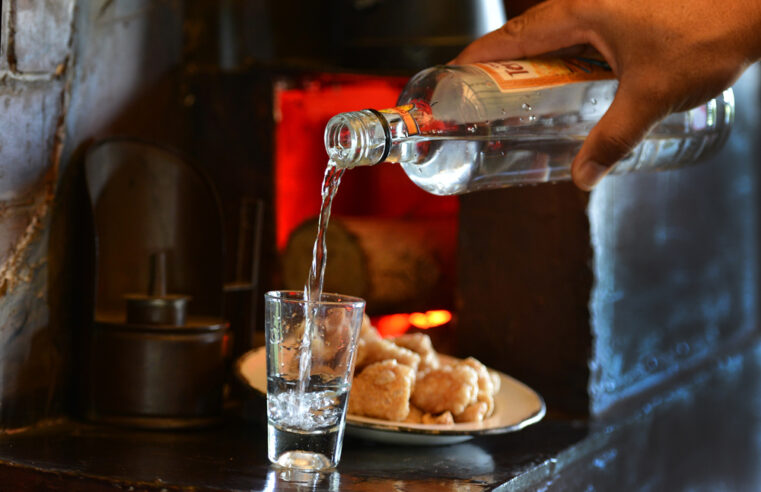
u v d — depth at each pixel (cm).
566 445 98
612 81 95
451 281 129
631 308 117
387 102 124
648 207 121
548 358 110
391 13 112
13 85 89
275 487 83
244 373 95
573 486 98
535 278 110
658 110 88
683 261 134
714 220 150
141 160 100
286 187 124
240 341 105
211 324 96
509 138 93
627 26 89
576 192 108
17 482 85
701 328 144
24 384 92
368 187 143
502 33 94
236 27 112
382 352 96
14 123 90
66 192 94
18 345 91
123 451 88
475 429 90
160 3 106
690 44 87
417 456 92
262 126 114
